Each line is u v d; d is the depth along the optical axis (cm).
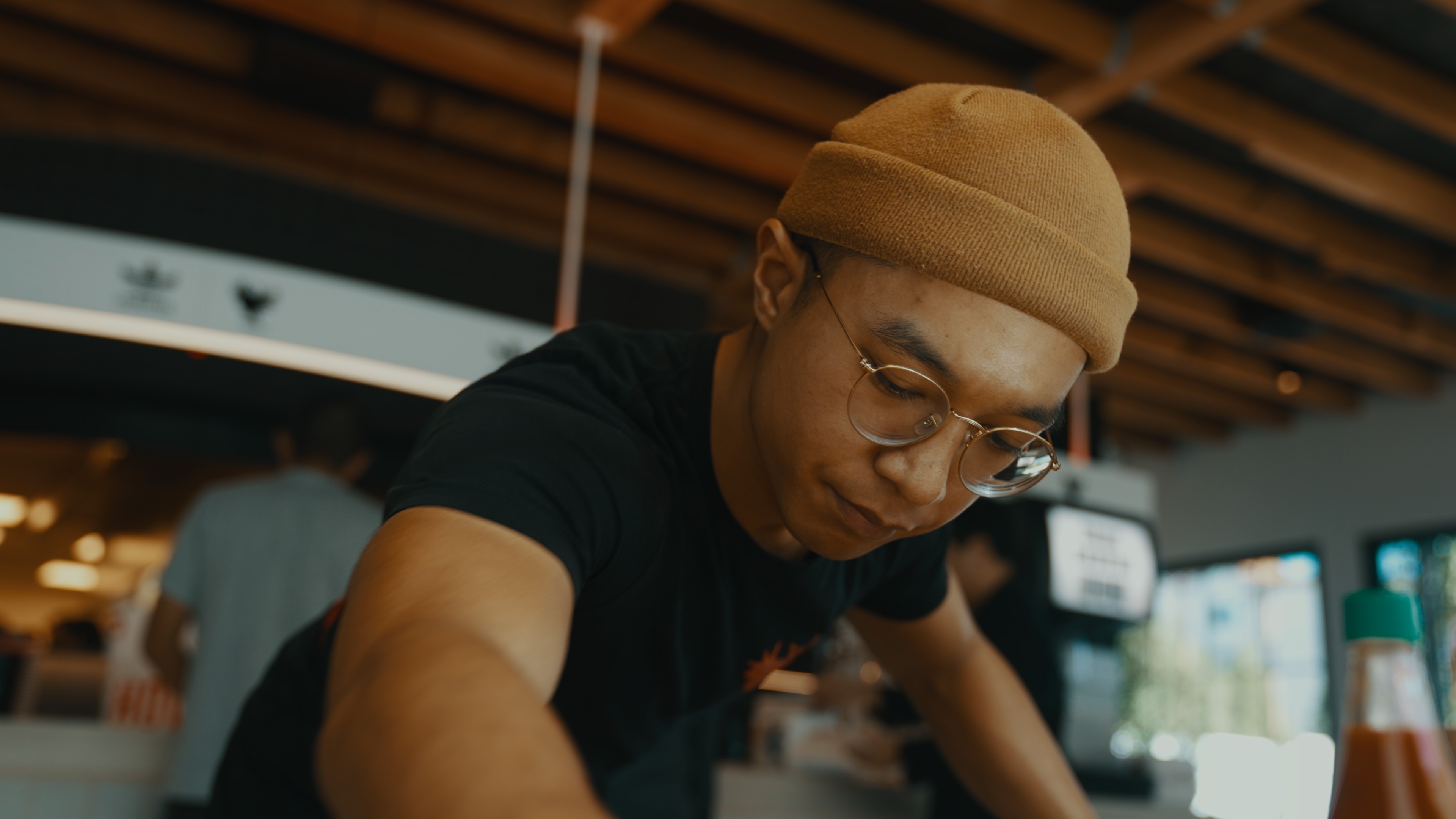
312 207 326
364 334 312
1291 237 566
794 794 248
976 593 242
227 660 217
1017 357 62
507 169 600
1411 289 620
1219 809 860
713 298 681
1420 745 52
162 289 296
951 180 62
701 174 587
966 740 99
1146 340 724
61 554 632
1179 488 940
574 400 73
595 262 369
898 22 435
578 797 37
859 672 265
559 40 462
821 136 514
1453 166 528
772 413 69
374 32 437
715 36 458
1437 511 760
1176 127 511
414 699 41
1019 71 459
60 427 341
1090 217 64
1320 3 415
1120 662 346
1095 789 288
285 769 86
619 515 67
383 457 380
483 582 52
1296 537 843
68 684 298
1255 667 858
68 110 532
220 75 516
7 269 288
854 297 65
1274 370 778
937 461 64
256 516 224
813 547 71
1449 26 421
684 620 81
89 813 221
